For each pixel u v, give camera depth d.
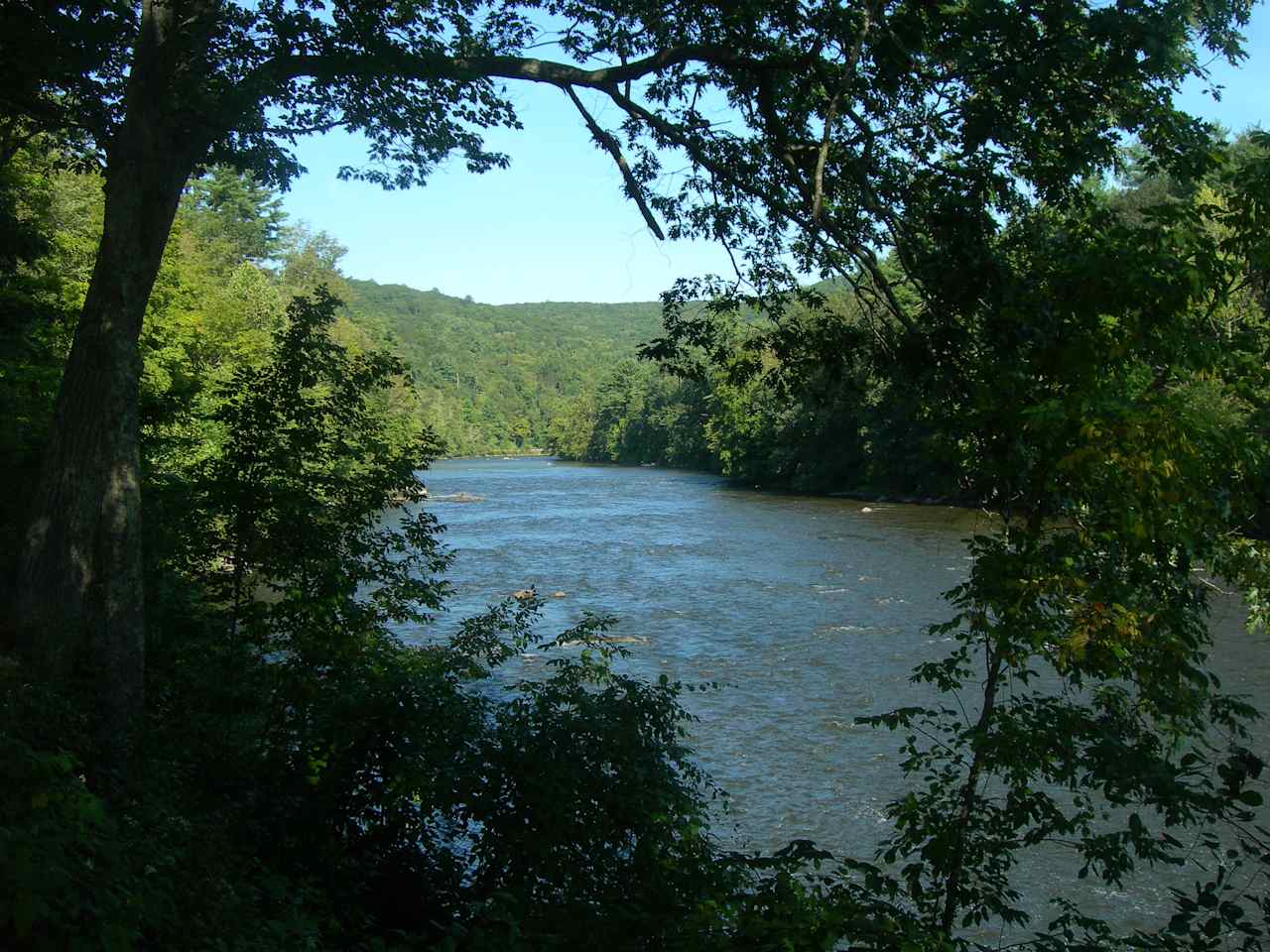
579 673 7.65
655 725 7.36
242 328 37.00
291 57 8.14
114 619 7.49
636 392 113.88
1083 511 4.54
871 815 11.49
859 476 59.38
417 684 7.43
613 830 6.66
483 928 5.54
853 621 22.88
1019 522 4.75
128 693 7.48
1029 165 6.96
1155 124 6.36
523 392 185.62
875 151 7.81
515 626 9.07
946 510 49.03
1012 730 4.51
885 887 5.20
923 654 19.44
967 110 6.73
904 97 7.63
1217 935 3.83
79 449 7.53
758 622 22.97
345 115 9.29
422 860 7.52
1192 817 4.22
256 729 8.45
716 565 32.12
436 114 9.53
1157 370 4.73
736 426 66.44
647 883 6.42
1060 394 4.56
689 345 8.55
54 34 8.46
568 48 9.16
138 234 7.76
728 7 7.94
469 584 28.14
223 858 5.39
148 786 6.15
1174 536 4.11
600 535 41.25
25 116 10.50
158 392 18.27
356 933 6.17
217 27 8.02
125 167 7.70
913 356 6.02
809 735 14.54
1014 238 6.34
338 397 9.95
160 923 3.94
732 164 8.53
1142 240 4.51
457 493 66.12
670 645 20.62
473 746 7.15
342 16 8.17
